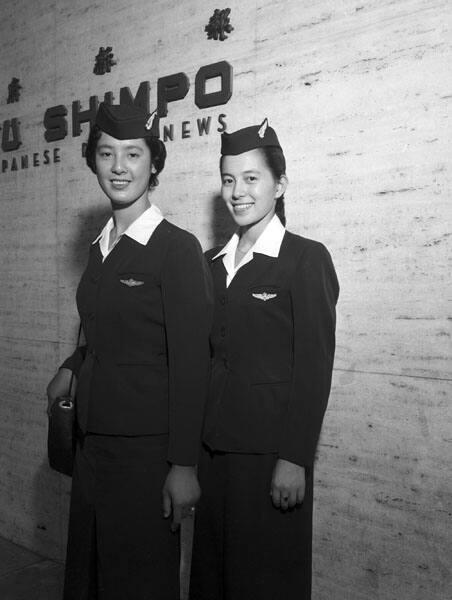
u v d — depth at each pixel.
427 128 1.58
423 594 1.65
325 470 1.82
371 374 1.72
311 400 1.36
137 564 1.43
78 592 1.52
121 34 2.25
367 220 1.70
